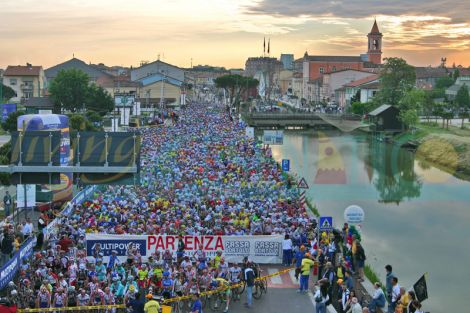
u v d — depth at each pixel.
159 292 29.53
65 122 50.12
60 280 29.42
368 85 191.38
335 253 36.09
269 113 186.38
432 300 39.66
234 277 32.06
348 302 28.16
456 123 139.12
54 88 137.62
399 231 58.03
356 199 72.19
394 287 29.91
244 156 78.12
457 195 75.19
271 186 57.62
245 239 37.03
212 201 47.56
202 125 123.56
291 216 43.28
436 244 53.59
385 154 109.25
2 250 33.69
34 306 28.41
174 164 69.06
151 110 159.00
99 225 39.31
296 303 31.58
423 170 93.56
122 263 33.50
